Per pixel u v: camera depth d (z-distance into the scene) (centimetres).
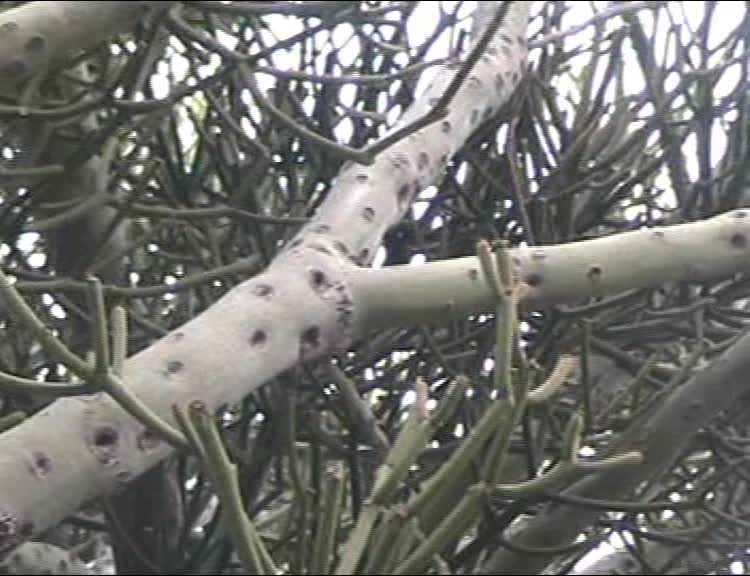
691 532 611
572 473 357
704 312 618
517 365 397
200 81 621
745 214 493
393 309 460
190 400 380
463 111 648
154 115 628
